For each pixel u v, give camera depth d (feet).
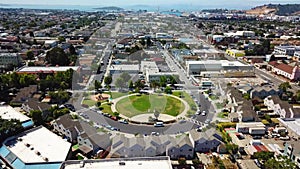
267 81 359.46
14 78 300.81
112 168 126.62
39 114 214.48
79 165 127.95
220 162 168.14
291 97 288.92
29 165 151.64
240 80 356.18
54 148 170.30
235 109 247.29
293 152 165.99
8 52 434.71
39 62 404.36
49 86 300.81
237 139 202.80
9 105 258.37
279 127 219.20
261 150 180.14
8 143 174.60
